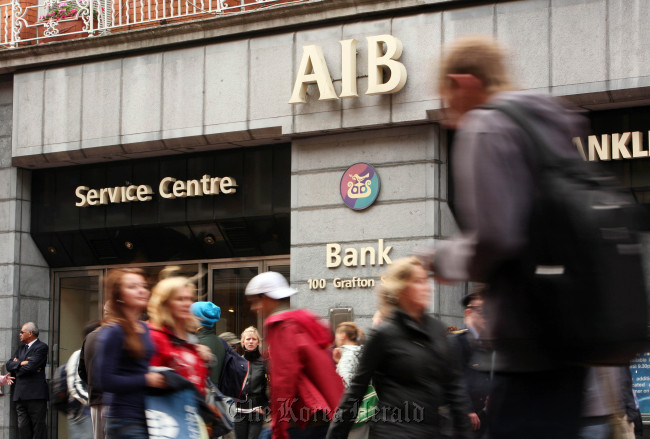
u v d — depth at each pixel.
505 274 2.44
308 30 13.23
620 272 2.28
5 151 16.02
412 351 4.73
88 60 15.15
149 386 5.35
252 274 14.72
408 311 4.84
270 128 13.48
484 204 2.34
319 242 13.18
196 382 5.77
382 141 12.82
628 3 11.21
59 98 15.35
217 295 15.04
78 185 15.92
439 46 12.24
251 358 9.87
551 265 2.33
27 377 14.97
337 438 4.96
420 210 12.47
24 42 16.36
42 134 15.48
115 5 15.51
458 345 5.98
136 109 14.60
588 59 11.41
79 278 16.27
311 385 5.95
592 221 2.28
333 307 12.95
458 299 12.66
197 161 14.84
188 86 14.17
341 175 13.07
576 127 2.55
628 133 11.52
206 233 14.90
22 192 16.14
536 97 2.50
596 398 2.61
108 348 5.29
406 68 12.45
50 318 16.42
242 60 13.73
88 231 15.80
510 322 2.43
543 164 2.36
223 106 13.85
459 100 2.71
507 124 2.40
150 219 15.25
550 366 2.42
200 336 9.15
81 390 7.68
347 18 12.95
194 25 13.98
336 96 12.84
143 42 14.49
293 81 13.32
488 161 2.37
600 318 2.27
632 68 11.16
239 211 14.42
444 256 2.52
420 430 4.69
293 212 13.44
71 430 7.85
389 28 12.59
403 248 12.53
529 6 11.76
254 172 14.33
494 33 11.95
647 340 2.30
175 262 15.43
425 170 12.48
